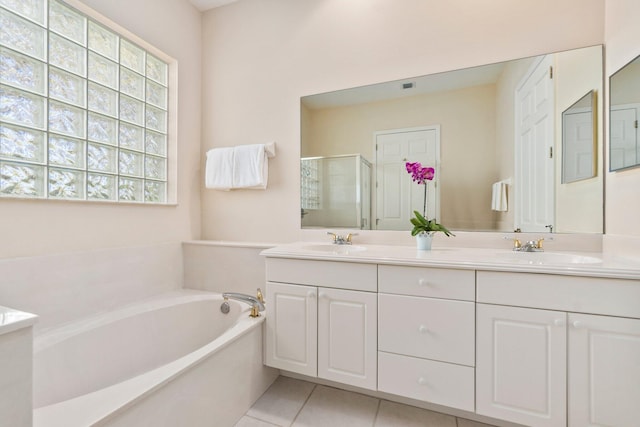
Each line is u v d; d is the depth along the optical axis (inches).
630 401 41.1
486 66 68.2
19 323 26.3
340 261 57.8
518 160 65.6
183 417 43.4
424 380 51.9
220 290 86.0
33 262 56.5
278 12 88.6
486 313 48.3
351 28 80.4
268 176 89.1
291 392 64.0
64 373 53.4
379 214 77.0
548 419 44.8
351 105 80.0
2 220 52.9
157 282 82.1
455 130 70.6
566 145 61.8
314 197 83.9
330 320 58.7
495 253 61.3
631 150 50.4
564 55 62.2
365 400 61.0
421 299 52.2
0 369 25.3
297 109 85.8
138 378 40.3
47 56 59.9
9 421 25.7
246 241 91.3
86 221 66.1
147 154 82.6
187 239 92.6
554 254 58.3
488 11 68.1
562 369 44.2
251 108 91.5
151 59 84.0
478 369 48.7
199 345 76.5
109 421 33.4
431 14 72.6
